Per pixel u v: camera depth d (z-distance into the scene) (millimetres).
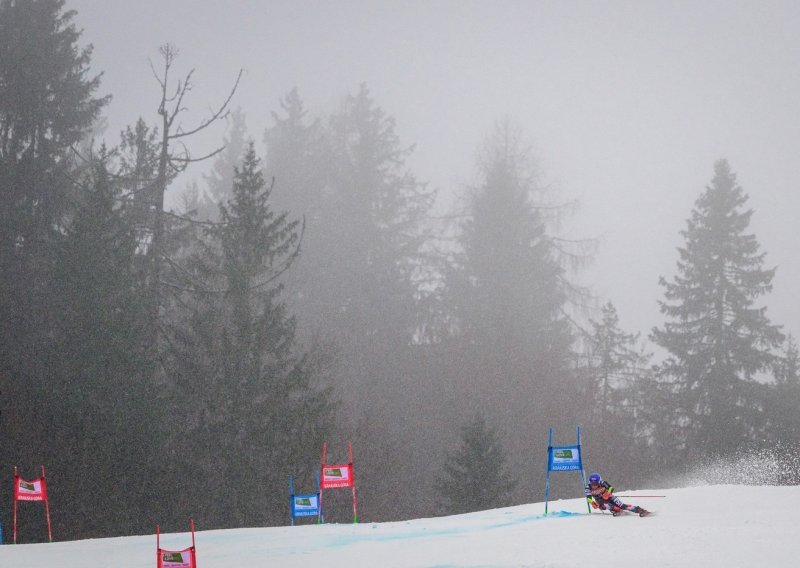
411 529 51875
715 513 45125
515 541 39438
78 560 46656
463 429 147750
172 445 124125
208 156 151750
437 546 40406
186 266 150000
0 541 65062
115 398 114875
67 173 162250
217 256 145125
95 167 148875
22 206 156875
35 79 162875
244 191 143750
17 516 109000
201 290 142250
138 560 45219
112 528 112000
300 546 46219
